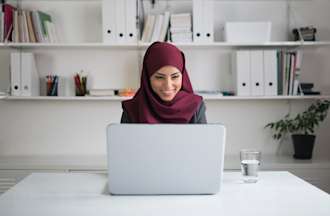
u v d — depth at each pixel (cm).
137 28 264
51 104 292
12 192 117
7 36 264
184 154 110
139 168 110
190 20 263
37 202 105
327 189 247
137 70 290
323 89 290
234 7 288
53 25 275
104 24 261
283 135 291
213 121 293
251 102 293
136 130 109
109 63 290
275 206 100
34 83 273
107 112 293
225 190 119
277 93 267
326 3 289
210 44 262
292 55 267
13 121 292
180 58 144
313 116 261
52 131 293
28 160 265
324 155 290
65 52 289
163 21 266
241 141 294
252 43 264
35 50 288
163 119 145
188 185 112
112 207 100
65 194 114
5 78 287
